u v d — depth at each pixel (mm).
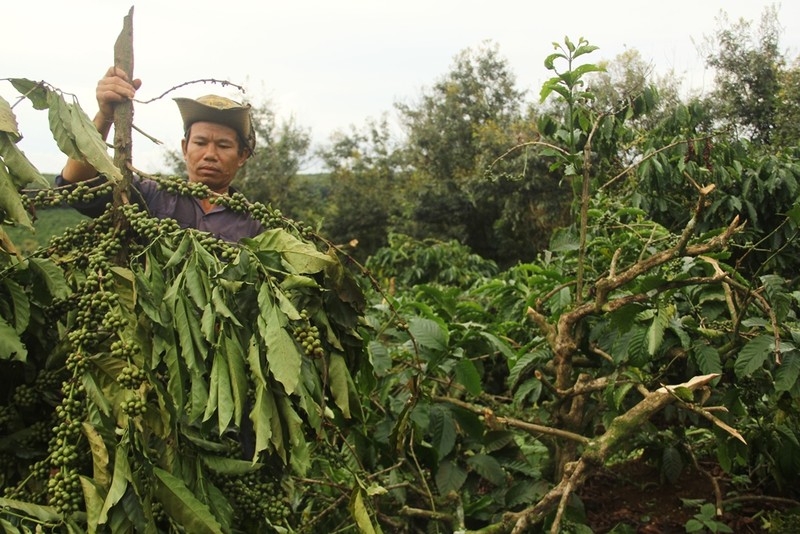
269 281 1887
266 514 1958
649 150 3717
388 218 22016
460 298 5219
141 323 1784
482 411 2785
